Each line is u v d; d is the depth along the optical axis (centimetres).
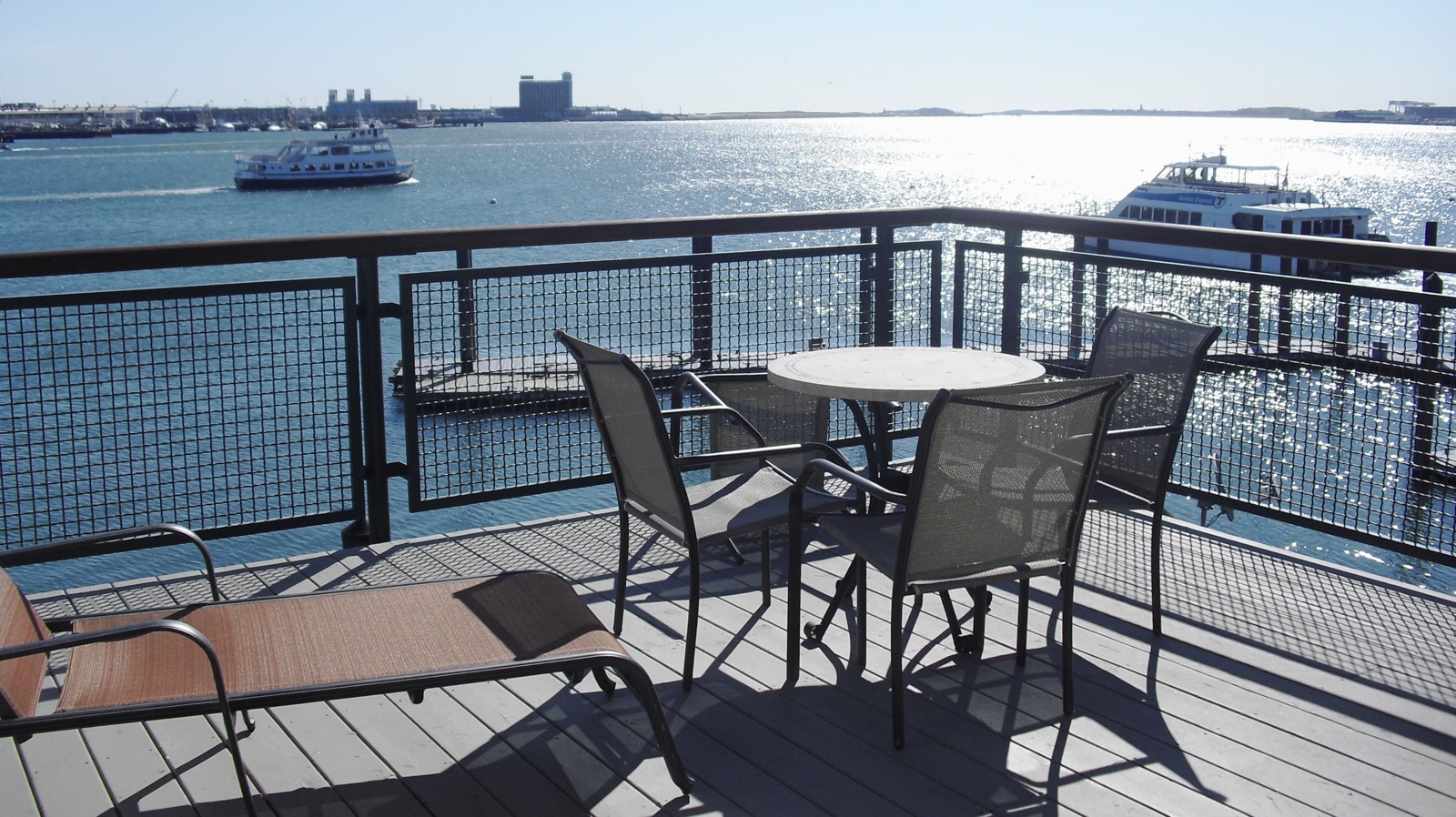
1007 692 303
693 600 305
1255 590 371
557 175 9031
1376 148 16238
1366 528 404
